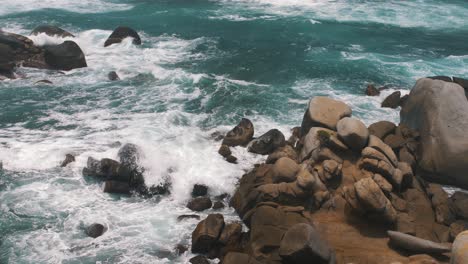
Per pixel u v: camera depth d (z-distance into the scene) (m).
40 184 13.88
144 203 13.46
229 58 24.61
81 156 15.07
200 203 13.29
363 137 13.94
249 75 22.59
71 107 18.72
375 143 14.04
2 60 21.17
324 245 10.64
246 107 19.19
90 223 12.45
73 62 22.36
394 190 13.42
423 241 11.11
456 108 14.91
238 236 11.81
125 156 14.31
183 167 14.62
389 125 15.98
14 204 13.00
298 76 22.61
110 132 16.77
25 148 15.46
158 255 11.53
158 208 13.27
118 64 23.25
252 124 16.64
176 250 11.66
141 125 17.31
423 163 14.77
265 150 15.57
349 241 11.67
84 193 13.65
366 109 19.23
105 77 21.69
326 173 13.32
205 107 19.11
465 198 13.20
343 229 12.09
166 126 17.34
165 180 14.00
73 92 20.06
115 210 13.05
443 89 15.41
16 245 11.61
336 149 14.20
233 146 15.95
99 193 13.71
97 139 16.23
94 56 24.27
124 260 11.31
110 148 15.60
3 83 20.53
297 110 19.02
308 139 14.68
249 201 12.87
